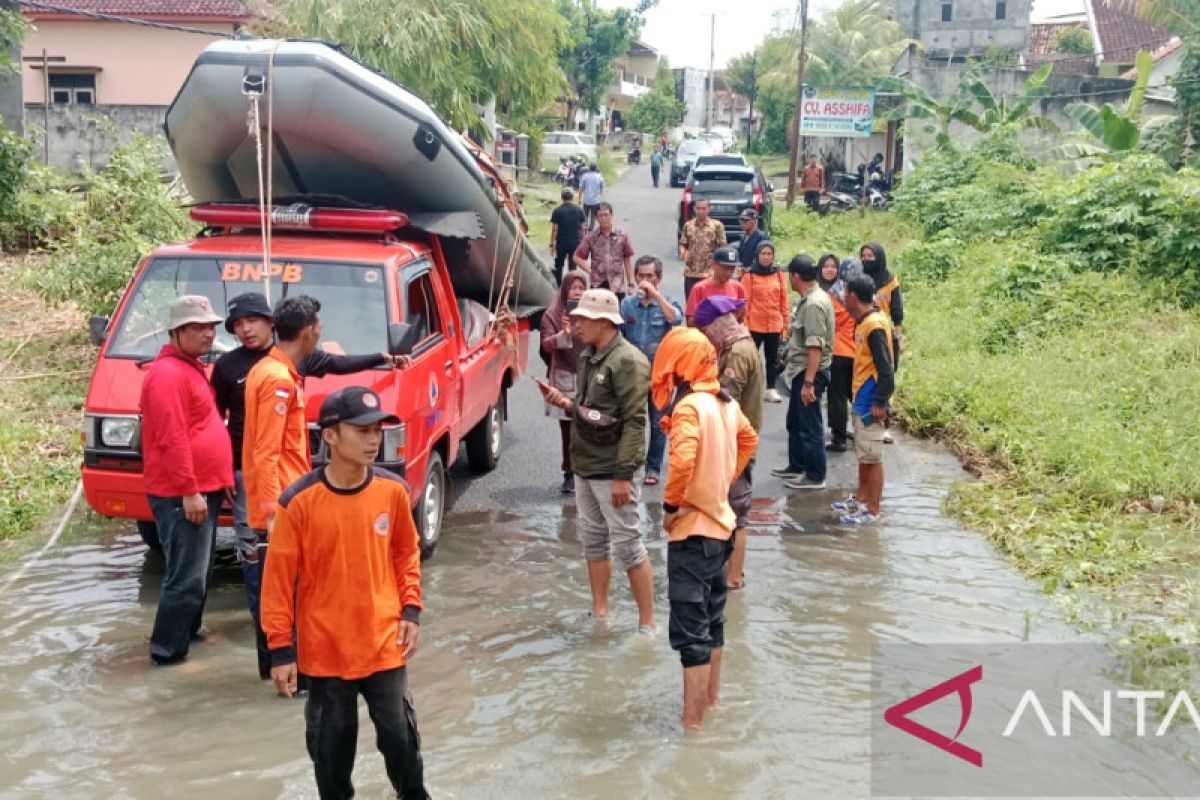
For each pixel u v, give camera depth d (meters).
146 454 5.55
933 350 12.56
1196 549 7.31
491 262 9.06
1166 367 10.89
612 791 4.55
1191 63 22.98
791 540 7.73
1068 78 31.31
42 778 4.59
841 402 9.60
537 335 15.45
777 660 5.83
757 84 58.41
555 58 21.50
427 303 7.57
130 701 5.30
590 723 5.14
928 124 28.86
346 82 7.07
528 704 5.32
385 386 6.45
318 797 4.47
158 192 12.47
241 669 5.69
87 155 23.77
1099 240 14.52
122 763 4.72
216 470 5.60
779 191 41.16
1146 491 8.27
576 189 39.34
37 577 6.91
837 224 25.45
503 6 19.27
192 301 5.55
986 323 13.16
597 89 54.69
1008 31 51.06
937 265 17.09
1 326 12.78
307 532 4.02
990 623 6.30
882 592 6.78
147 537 7.12
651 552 7.56
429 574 7.04
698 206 13.02
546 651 5.94
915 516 8.26
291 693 4.12
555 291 10.95
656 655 5.91
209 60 7.05
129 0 28.09
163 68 28.16
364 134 7.23
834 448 10.00
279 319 5.45
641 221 28.83
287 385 5.25
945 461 9.70
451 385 7.61
